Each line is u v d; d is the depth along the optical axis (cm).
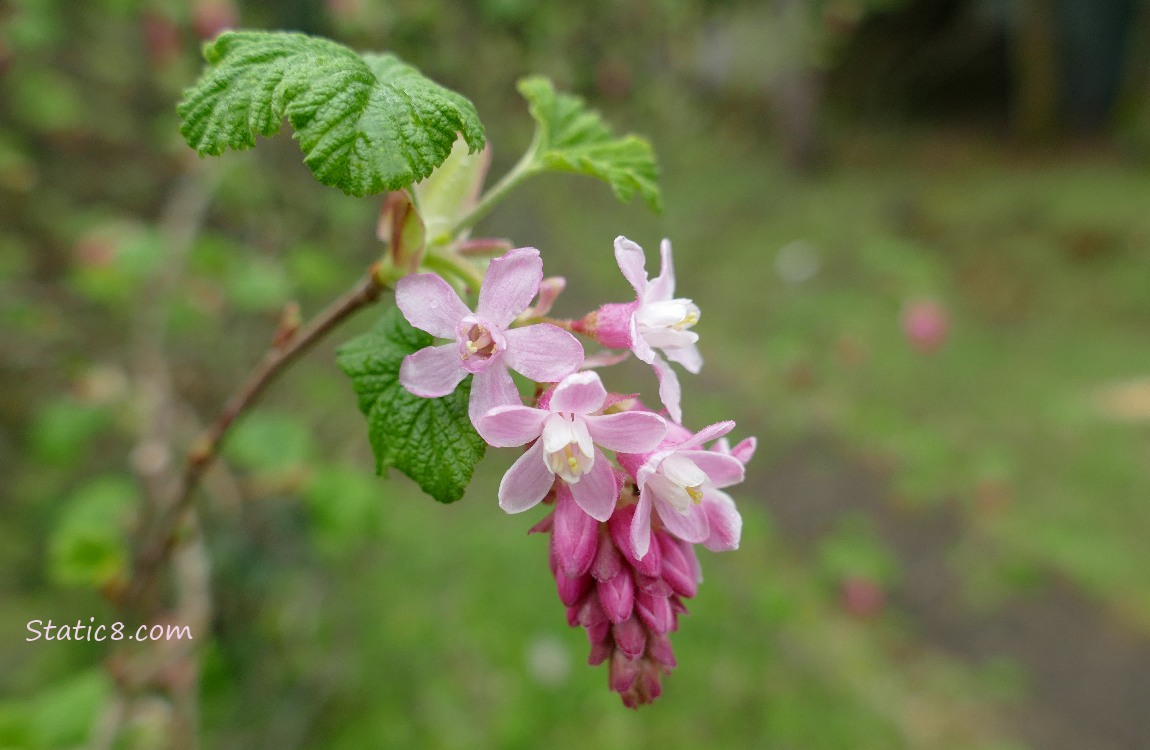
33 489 22
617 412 5
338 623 20
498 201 6
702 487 5
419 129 5
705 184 50
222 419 7
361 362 5
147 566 9
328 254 22
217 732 17
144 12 20
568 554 5
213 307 18
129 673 10
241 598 18
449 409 5
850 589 25
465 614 21
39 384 22
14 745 11
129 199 25
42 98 22
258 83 5
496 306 5
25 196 23
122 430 19
